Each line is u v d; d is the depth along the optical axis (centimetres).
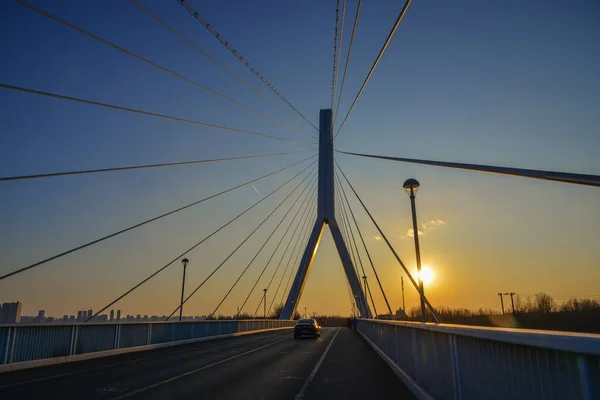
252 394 909
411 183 1611
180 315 3359
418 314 5694
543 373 373
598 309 3491
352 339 3102
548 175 622
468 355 577
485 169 856
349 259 5391
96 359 1602
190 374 1210
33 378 1120
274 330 4850
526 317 4256
